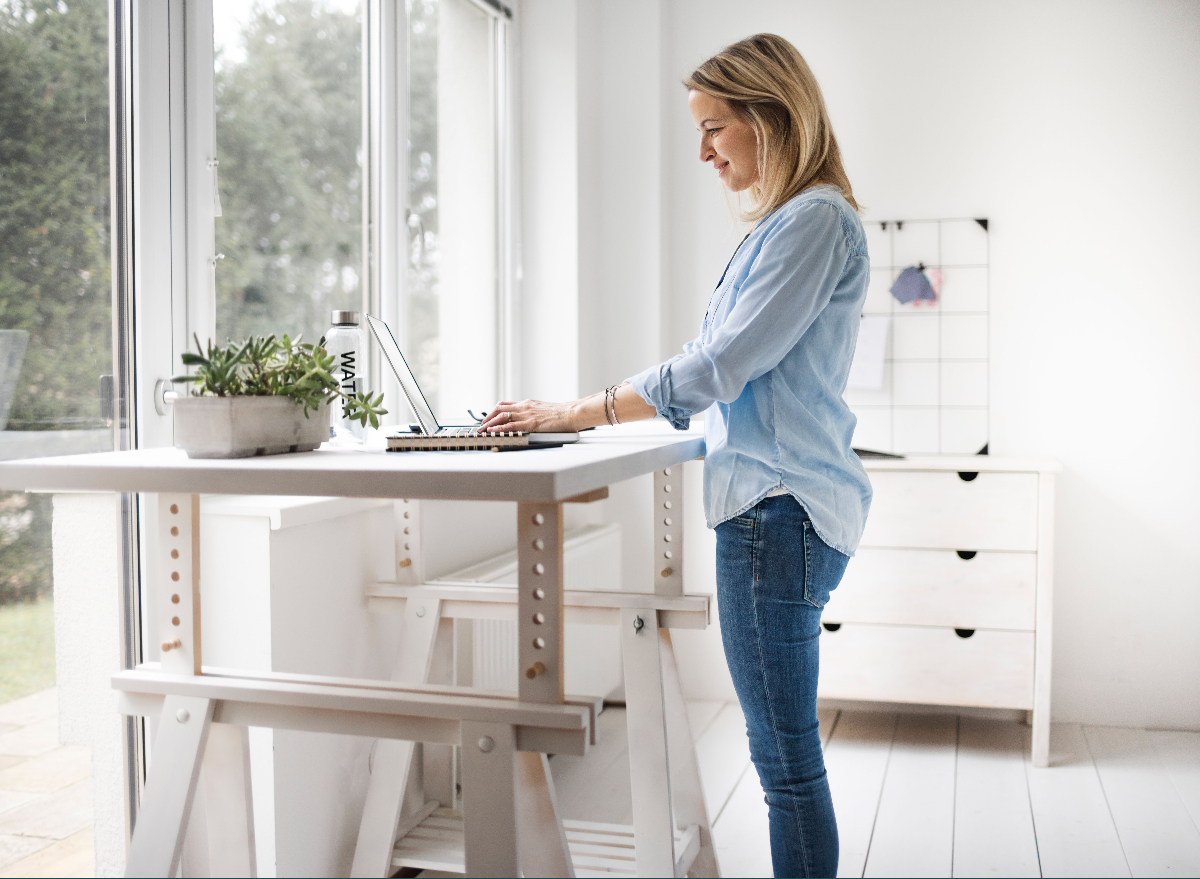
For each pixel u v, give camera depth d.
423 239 2.58
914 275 3.01
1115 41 2.88
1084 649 2.96
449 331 2.71
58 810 1.53
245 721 1.25
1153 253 2.88
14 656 1.46
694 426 1.84
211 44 1.80
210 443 1.16
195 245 1.77
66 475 1.11
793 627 1.37
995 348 2.99
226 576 1.71
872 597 2.74
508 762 1.09
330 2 2.19
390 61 2.39
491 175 2.93
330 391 1.29
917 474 2.69
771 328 1.31
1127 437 2.92
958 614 2.68
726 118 1.50
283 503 1.73
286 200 2.05
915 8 3.01
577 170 3.00
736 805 2.37
